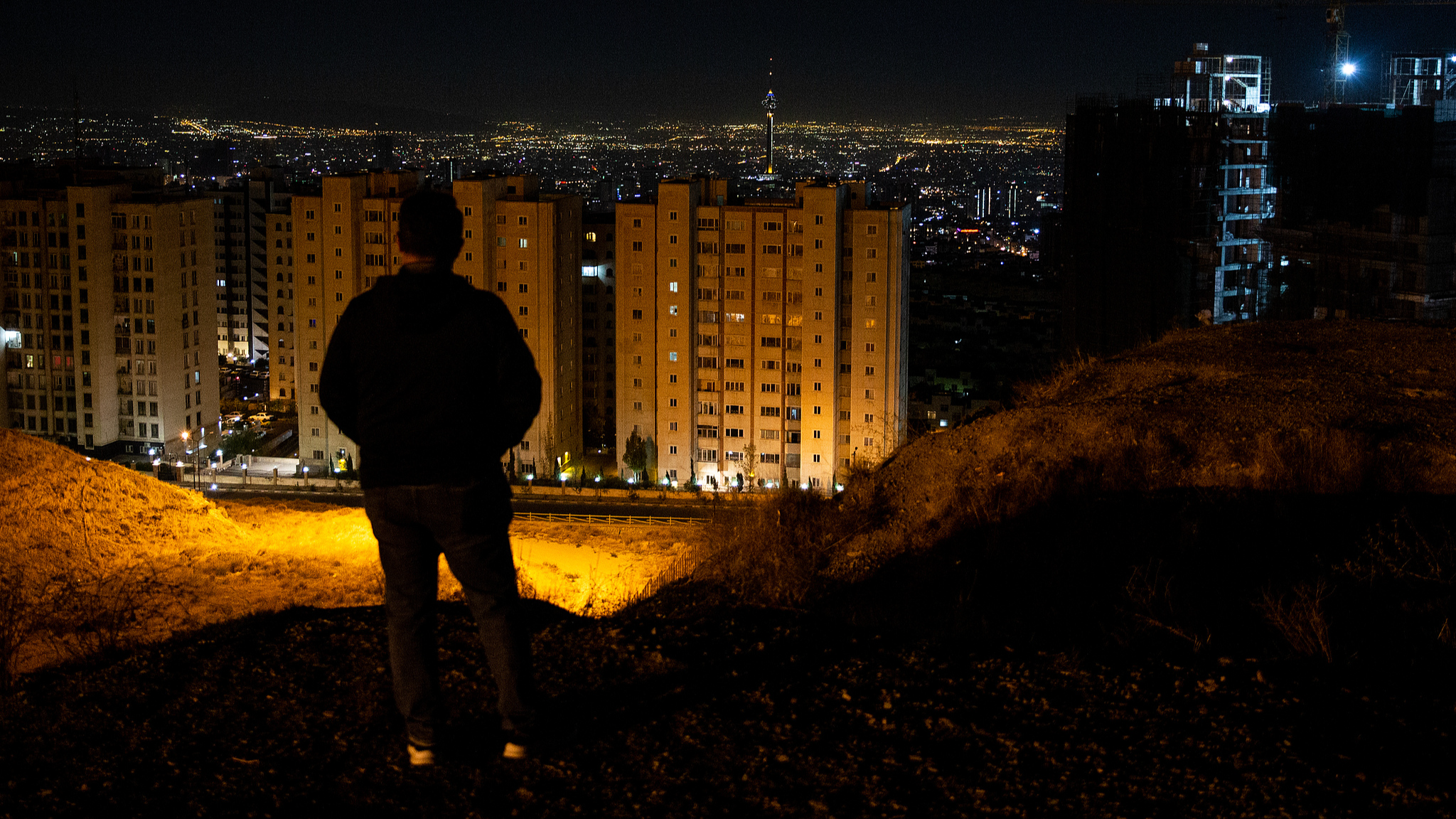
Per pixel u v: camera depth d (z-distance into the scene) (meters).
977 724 6.12
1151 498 10.70
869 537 12.12
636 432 99.94
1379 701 6.20
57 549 24.88
